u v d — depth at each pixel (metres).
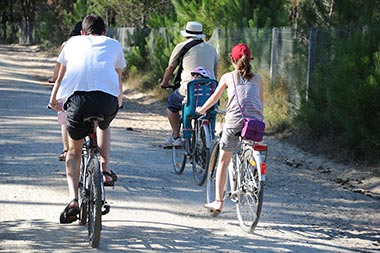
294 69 26.44
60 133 23.52
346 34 22.98
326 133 22.12
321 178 18.19
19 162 18.00
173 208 14.11
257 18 30.83
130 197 14.80
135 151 20.95
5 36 145.12
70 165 11.53
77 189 11.51
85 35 11.88
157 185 16.25
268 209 14.46
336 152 20.64
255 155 12.19
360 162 19.47
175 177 17.41
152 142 23.14
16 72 53.47
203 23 33.56
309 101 23.27
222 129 13.45
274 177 18.09
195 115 16.56
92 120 11.02
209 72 16.81
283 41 27.55
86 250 10.91
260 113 12.80
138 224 12.64
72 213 11.38
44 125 25.17
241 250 11.38
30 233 11.71
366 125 19.22
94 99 10.91
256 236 12.31
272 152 22.08
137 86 41.69
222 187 13.34
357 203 15.41
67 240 11.41
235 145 12.95
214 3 33.09
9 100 33.00
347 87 19.39
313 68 24.39
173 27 39.56
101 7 67.31
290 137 23.47
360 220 13.94
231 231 12.59
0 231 11.78
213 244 11.65
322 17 26.95
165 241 11.63
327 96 21.95
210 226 12.87
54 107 12.38
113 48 11.45
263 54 29.58
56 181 15.90
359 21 23.59
